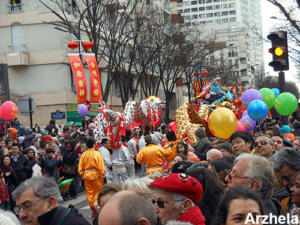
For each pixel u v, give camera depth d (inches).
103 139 558.3
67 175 630.5
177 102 2647.6
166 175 165.5
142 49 1454.2
